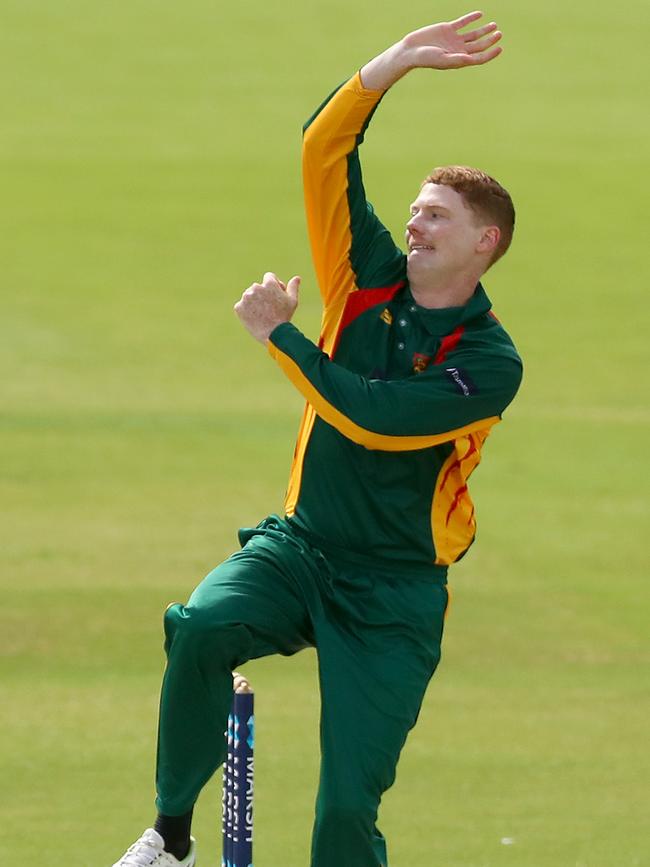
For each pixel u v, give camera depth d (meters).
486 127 125.50
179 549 57.28
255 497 63.69
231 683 19.56
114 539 58.06
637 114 129.12
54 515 60.69
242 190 113.31
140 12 150.88
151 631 48.72
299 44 143.25
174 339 87.25
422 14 150.50
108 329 88.31
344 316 20.84
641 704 43.03
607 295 95.69
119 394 78.00
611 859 30.80
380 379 20.48
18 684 43.44
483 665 46.50
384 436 19.66
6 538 57.72
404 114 127.75
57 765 36.62
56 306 91.81
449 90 133.25
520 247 103.50
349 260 21.08
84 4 152.50
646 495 65.31
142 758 37.34
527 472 68.06
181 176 115.88
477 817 33.56
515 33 146.25
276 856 30.58
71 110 128.75
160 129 125.25
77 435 71.00
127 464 67.38
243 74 136.50
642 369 84.19
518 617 50.94
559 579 54.97
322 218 21.02
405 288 20.92
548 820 33.38
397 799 34.81
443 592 20.81
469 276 20.52
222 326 89.75
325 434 20.53
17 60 138.50
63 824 32.34
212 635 19.17
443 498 20.69
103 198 110.94
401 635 20.20
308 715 41.72
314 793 35.06
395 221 104.75
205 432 72.25
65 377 80.31
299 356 19.73
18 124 125.50
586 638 49.09
